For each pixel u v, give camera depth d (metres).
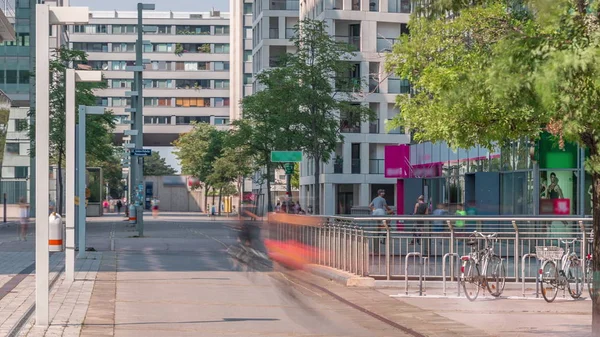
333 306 18.78
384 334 14.77
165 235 54.34
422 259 21.97
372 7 81.69
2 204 101.25
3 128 34.72
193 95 192.50
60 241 22.22
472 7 13.31
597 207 12.30
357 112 54.34
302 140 53.44
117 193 165.88
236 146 63.25
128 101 194.38
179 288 22.05
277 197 105.19
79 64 67.19
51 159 73.25
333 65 52.66
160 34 193.50
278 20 104.06
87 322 15.56
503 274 21.06
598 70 10.09
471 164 48.44
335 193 82.94
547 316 17.59
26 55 100.19
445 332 14.83
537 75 10.20
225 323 15.86
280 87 53.12
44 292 14.95
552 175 38.62
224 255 35.31
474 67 12.23
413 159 61.28
